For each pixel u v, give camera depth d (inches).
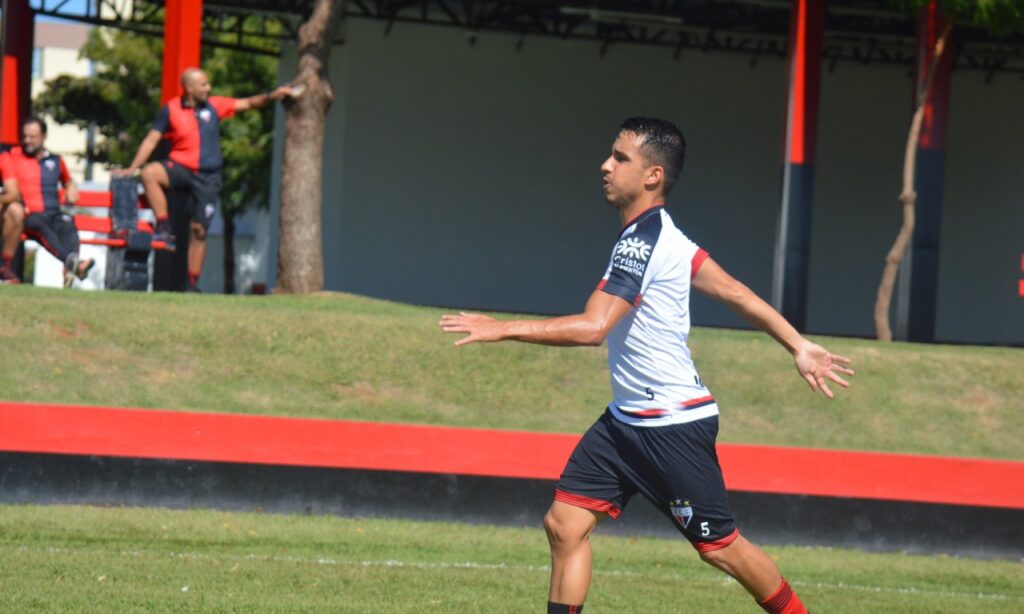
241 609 845.8
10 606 807.1
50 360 1529.3
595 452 666.2
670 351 647.1
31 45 3090.6
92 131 7386.8
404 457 1295.5
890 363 1883.6
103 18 4500.5
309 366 1637.6
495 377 1680.6
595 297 627.5
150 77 6825.8
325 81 2208.4
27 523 1147.3
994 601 1099.3
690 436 648.4
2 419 1227.2
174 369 1574.8
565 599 668.7
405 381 1642.5
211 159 2004.2
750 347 1881.2
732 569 669.9
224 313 1743.4
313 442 1282.0
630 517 1326.3
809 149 3191.4
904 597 1091.3
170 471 1258.0
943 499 1337.4
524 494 1310.3
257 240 6811.0
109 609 818.8
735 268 5187.0
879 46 5118.1
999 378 1870.1
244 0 4653.1
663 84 5123.0
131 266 2027.6
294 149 2188.7
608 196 660.7
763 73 5167.3
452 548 1192.2
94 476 1245.1
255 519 1237.7
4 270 2020.2
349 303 1988.2
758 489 1314.0
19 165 2046.0
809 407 1713.8
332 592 935.7
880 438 1653.5
